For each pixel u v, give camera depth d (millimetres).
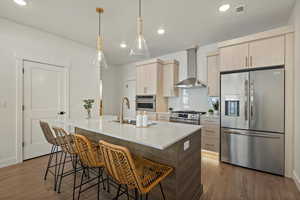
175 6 2193
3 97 2543
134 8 2242
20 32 2719
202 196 1818
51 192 1868
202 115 3217
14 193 1845
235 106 2631
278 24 2715
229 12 2348
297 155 2053
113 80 6086
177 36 3264
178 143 1365
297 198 1771
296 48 2100
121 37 3318
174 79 4184
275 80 2293
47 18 2547
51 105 3180
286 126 2240
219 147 2838
